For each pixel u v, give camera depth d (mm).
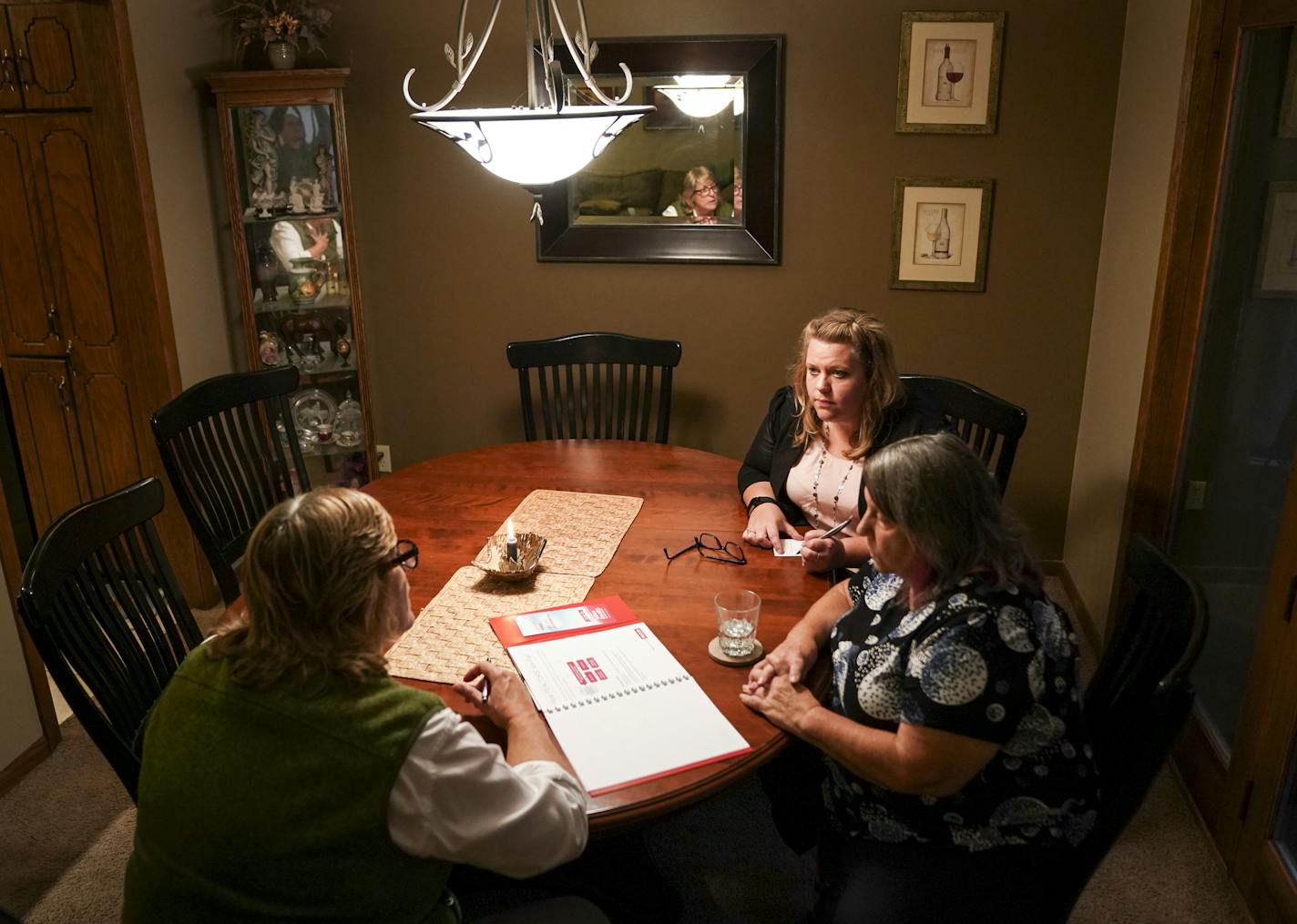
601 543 2139
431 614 1829
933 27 3078
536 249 3447
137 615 1777
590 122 1683
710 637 1755
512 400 3658
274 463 2652
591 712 1525
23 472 3371
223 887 1076
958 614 1363
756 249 3342
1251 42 2258
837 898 1529
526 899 2086
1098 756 1594
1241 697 2229
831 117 3213
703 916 2061
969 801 1444
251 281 3342
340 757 1070
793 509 2416
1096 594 3104
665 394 3096
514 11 3246
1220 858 2193
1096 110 3102
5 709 2455
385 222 3496
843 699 1541
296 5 3225
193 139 3252
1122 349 2924
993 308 3316
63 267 3090
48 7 2855
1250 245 2258
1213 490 2418
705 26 3184
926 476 1363
